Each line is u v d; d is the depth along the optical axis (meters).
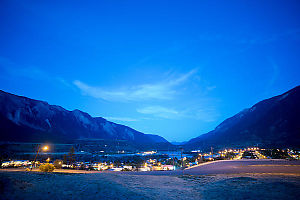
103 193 14.20
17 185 12.63
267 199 12.60
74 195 12.81
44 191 12.65
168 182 22.38
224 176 26.38
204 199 14.07
